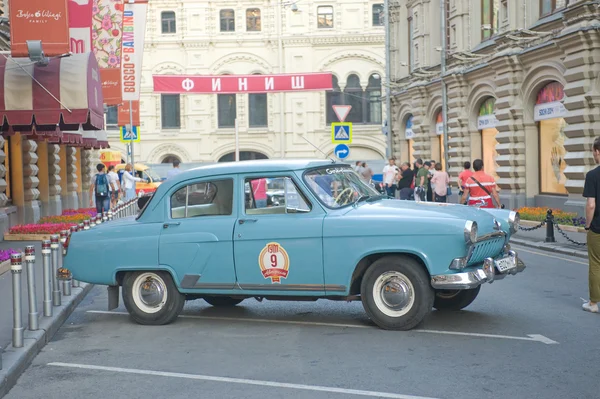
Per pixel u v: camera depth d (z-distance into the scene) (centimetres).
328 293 880
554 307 1001
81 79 1492
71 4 1845
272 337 866
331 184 912
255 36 5194
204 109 5269
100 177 2520
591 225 952
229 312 1026
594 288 964
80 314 1052
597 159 943
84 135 2773
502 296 1090
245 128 5253
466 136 3059
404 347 797
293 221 890
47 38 1477
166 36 5194
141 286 958
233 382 691
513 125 2547
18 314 793
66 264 982
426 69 3484
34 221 2317
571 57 2064
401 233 845
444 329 876
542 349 780
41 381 715
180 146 5266
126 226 966
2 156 1934
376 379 687
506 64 2505
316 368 728
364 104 5269
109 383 702
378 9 5209
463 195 1493
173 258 934
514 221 967
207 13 5184
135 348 836
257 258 902
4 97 1471
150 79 5212
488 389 650
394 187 3139
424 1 3512
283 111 5234
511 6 2544
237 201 923
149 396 659
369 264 891
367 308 874
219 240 917
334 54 5212
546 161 2480
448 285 827
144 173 4431
